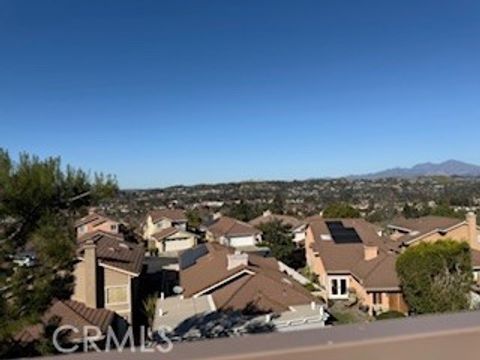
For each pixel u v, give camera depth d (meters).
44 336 6.37
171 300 16.20
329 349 1.02
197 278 17.97
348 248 23.75
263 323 12.77
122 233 38.03
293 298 14.90
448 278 16.38
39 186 5.93
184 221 44.72
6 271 6.02
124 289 18.52
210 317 13.39
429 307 16.20
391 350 1.05
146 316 18.05
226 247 25.95
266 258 23.59
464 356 1.09
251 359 0.98
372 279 19.11
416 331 1.08
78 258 6.94
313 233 27.20
